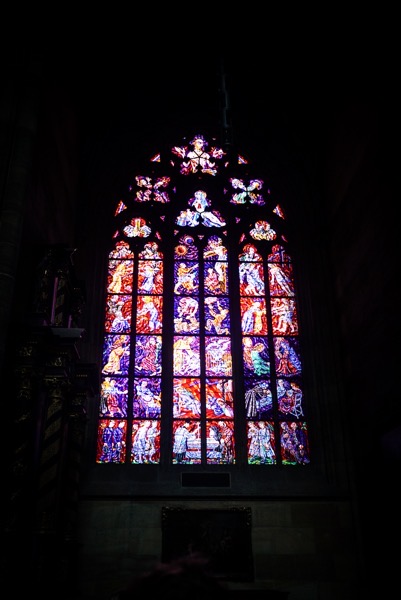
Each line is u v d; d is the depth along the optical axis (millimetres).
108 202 22047
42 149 15859
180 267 21469
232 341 20281
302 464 18641
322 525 17312
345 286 19750
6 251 12500
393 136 16156
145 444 18625
